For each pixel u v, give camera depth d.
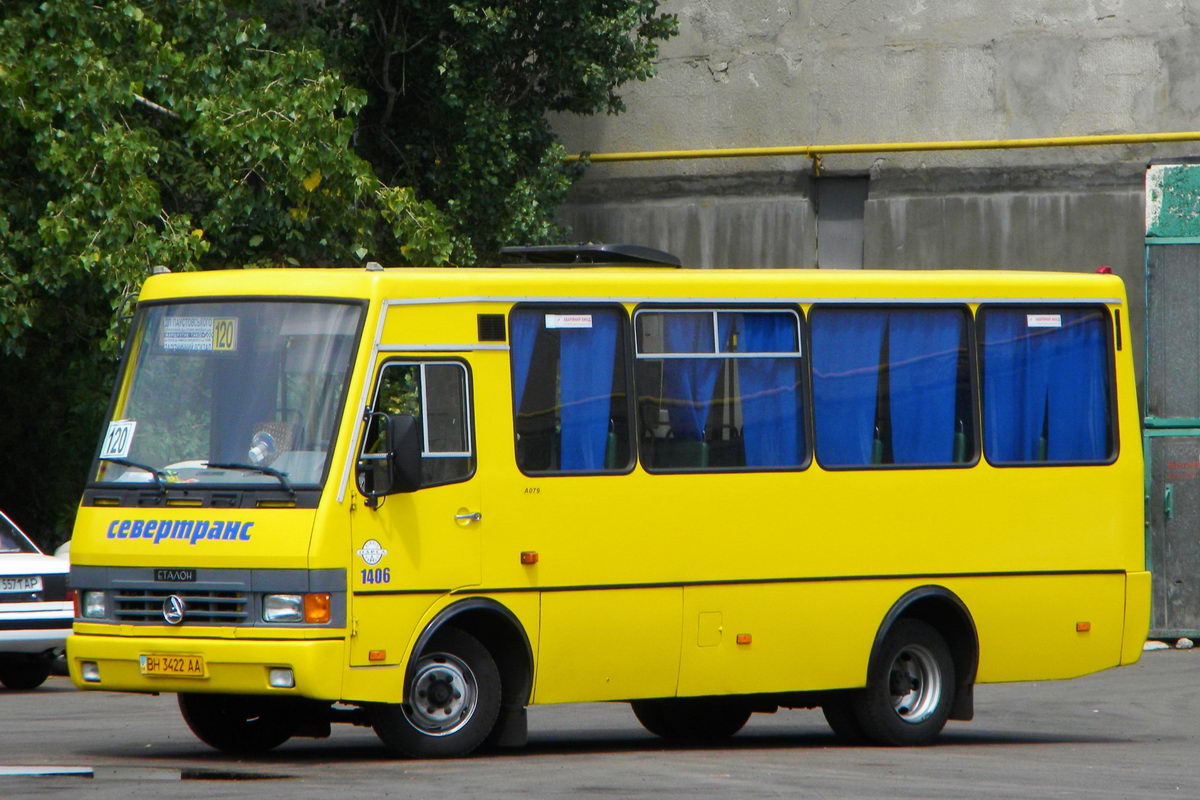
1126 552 44.41
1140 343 78.00
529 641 37.12
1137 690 59.62
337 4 79.75
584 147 85.56
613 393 38.44
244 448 35.75
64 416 76.19
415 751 36.25
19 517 77.06
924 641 42.09
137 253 60.62
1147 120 78.81
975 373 42.88
